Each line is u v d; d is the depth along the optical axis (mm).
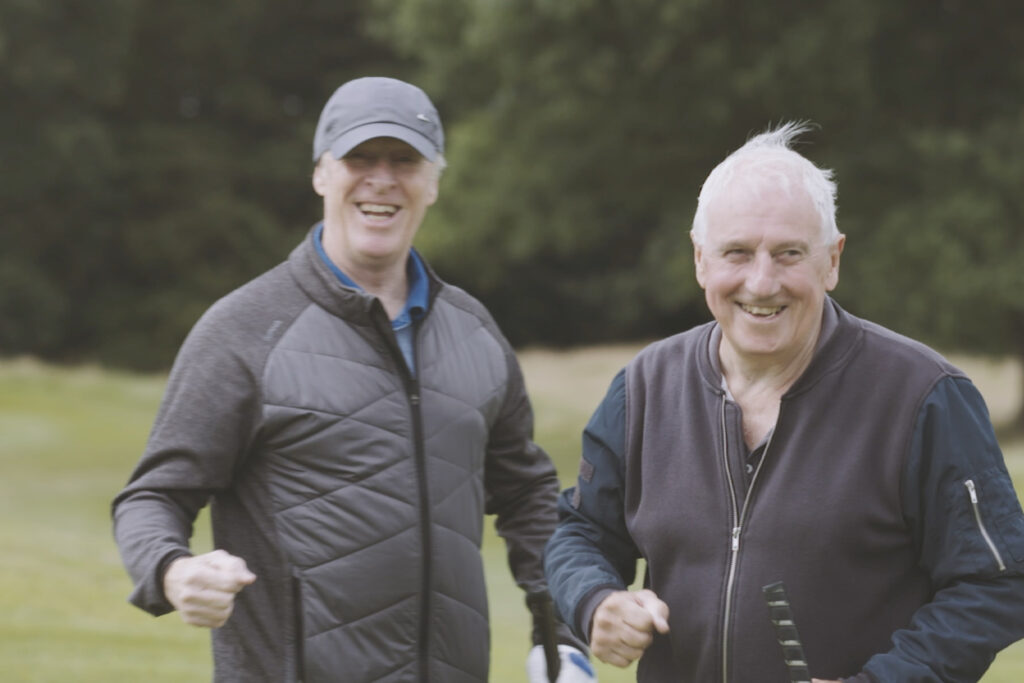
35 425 19359
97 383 23328
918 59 17391
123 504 3145
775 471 2684
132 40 34656
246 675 3168
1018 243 16453
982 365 24219
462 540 3324
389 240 3365
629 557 3018
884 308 16406
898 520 2641
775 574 2654
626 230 30922
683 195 18469
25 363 24594
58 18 31219
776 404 2748
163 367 33688
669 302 19188
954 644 2533
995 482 2613
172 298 34219
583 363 26828
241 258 35188
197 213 34719
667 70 16641
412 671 3209
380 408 3230
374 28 20328
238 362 3191
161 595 2961
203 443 3150
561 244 18734
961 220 16203
